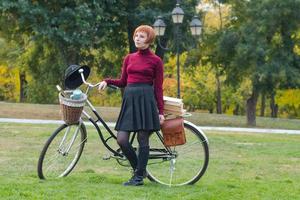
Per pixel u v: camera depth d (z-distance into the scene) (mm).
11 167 9164
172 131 7457
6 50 42938
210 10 36656
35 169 9008
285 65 30297
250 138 17531
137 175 7379
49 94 49812
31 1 26250
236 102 53875
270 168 10195
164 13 28531
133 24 28812
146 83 7293
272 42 30719
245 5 31828
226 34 31234
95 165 9758
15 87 53562
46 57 33000
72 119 7352
